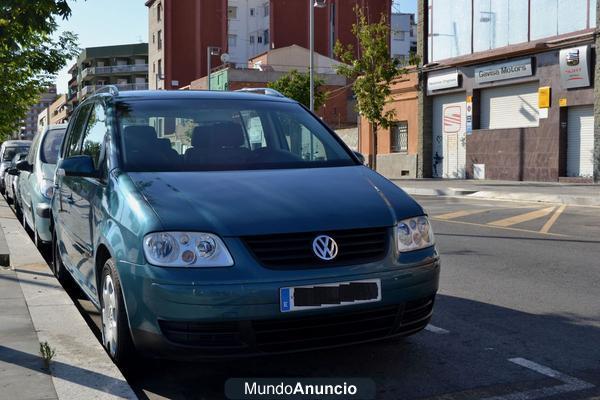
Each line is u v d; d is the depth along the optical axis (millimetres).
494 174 25844
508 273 7613
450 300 6344
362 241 3973
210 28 67438
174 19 66438
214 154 4914
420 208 4387
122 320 4117
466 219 13133
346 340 3904
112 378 3930
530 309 5988
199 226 3809
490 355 4719
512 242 9977
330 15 69312
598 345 4938
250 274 3707
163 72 66875
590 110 22109
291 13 69188
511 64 24609
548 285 6961
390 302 3957
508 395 3977
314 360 4621
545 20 23484
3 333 4797
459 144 27891
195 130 5102
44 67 15250
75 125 6684
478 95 26672
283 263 3785
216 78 53812
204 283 3668
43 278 6621
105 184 4668
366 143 34156
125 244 3988
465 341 5043
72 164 4949
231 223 3828
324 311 3779
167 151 4852
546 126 23469
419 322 4188
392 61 28828
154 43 70062
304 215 3953
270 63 55875
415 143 30344
